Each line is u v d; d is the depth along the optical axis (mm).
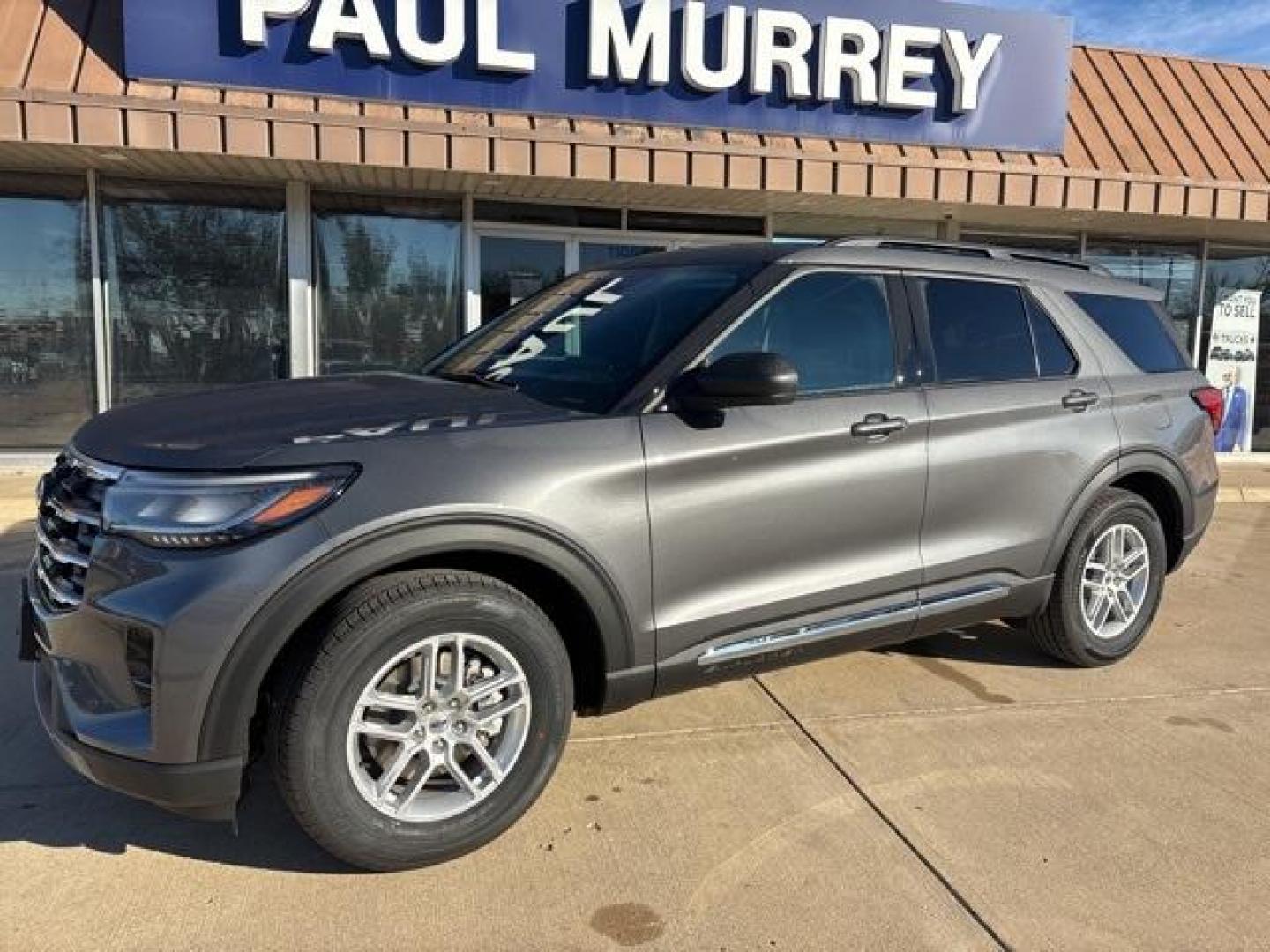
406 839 2781
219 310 8922
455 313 9445
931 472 3764
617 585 3045
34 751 3584
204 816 2656
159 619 2502
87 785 3338
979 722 3971
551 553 2908
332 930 2586
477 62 8125
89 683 2695
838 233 10523
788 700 4168
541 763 2998
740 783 3422
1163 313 5031
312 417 2943
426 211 9250
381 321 9281
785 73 8906
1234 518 8977
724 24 8688
